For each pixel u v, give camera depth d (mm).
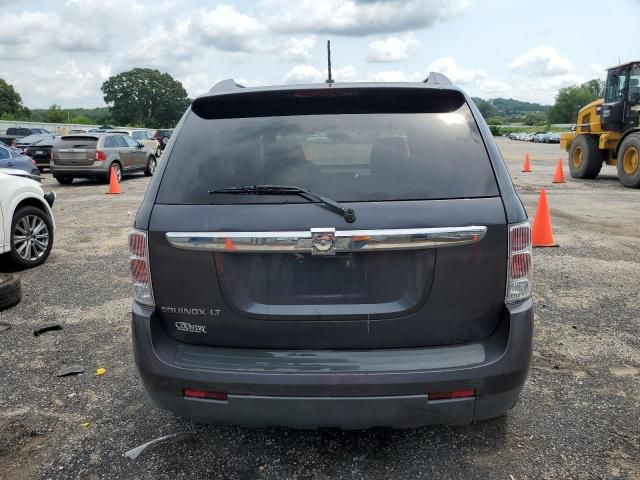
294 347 2572
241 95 2918
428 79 3211
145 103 126062
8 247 6473
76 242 8469
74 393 3711
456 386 2455
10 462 2977
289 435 3186
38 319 5105
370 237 2408
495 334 2561
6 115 93938
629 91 15156
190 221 2535
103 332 4773
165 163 2752
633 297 5469
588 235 8391
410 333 2527
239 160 2701
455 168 2600
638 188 14766
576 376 3826
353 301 2514
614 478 2760
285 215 2475
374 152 2654
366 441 3111
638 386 3680
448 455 2967
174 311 2621
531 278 2594
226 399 2527
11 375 3973
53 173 17094
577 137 17719
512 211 2521
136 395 3676
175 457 2998
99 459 2994
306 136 2754
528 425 3234
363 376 2428
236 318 2562
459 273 2479
